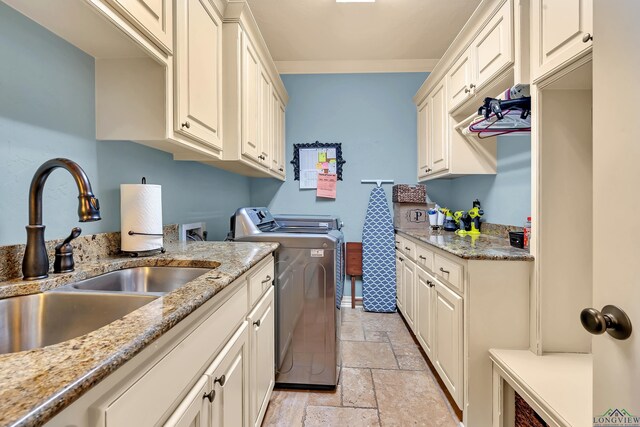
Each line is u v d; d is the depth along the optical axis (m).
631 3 0.58
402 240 2.69
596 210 0.67
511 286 1.36
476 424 1.36
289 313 1.70
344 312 2.92
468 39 1.93
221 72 1.59
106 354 0.44
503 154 2.17
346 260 3.06
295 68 3.11
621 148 0.60
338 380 1.79
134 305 0.78
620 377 0.61
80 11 0.86
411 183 3.12
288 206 3.17
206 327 0.79
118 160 1.27
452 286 1.56
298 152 3.15
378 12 2.26
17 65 0.87
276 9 2.22
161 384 0.59
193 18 1.27
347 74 3.13
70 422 0.39
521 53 1.45
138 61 1.12
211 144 1.46
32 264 0.83
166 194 1.62
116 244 1.23
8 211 0.85
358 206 3.15
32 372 0.39
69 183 1.04
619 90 0.61
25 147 0.90
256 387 1.27
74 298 0.80
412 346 2.21
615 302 0.62
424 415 1.50
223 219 2.42
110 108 1.14
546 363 1.23
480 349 1.36
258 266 1.31
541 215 1.29
